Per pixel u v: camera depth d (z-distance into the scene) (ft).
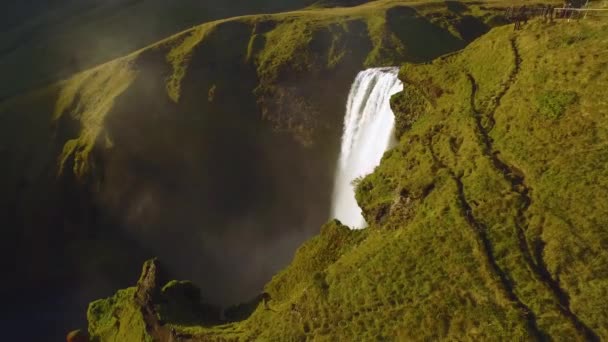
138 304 143.64
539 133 104.42
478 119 117.70
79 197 259.39
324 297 102.99
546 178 96.07
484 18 325.83
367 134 220.64
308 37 288.92
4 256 256.32
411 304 90.74
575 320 77.71
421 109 146.20
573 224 87.20
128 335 141.18
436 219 100.53
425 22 316.40
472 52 143.84
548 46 120.37
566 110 103.91
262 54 289.53
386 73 223.10
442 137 120.67
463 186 104.32
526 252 88.28
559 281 83.05
